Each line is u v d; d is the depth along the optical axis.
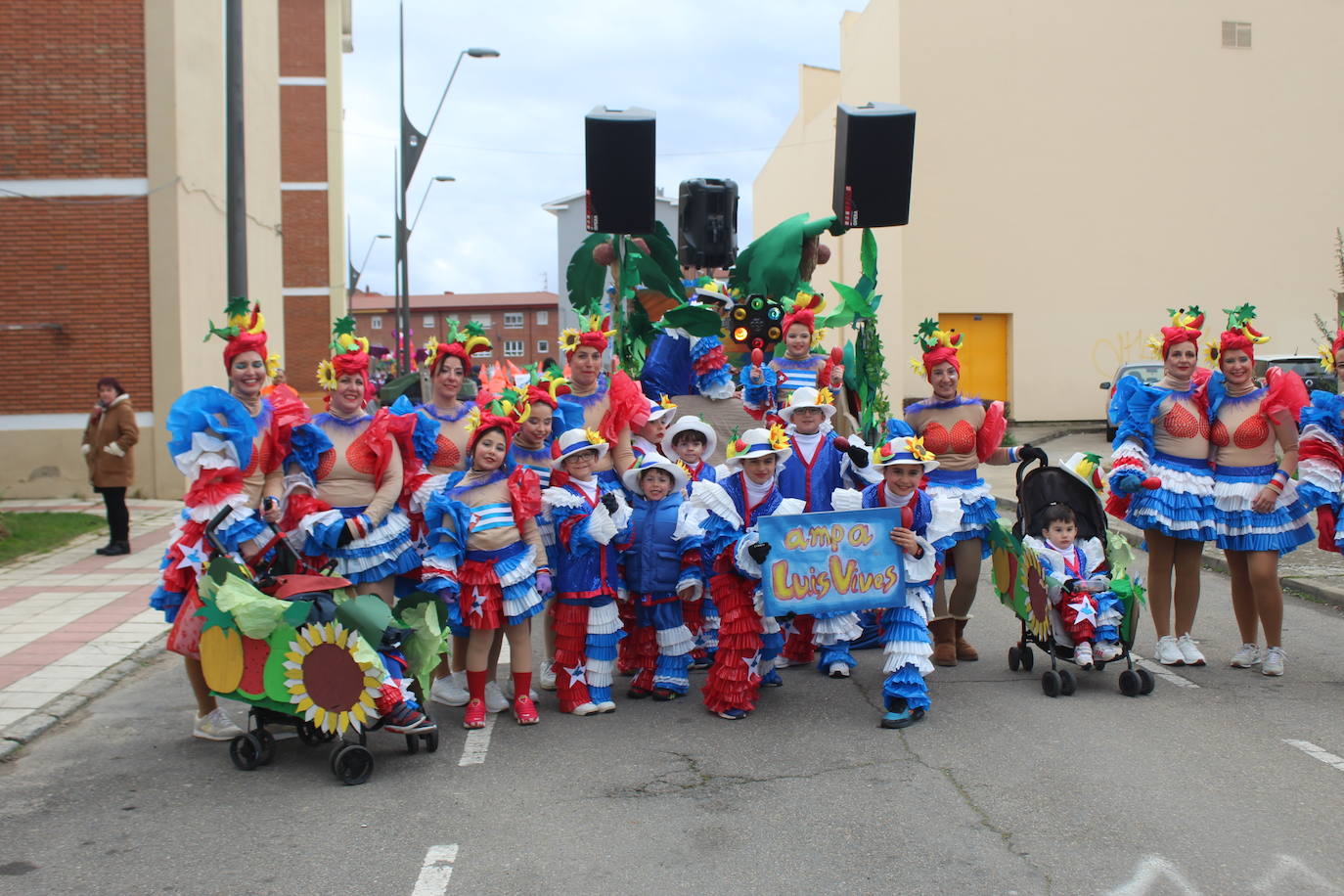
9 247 16.36
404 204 25.02
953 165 26.31
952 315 26.56
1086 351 26.81
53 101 16.39
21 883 4.46
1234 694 6.82
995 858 4.50
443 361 7.02
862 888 4.26
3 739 6.24
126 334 16.55
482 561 6.46
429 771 5.77
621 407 7.38
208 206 18.14
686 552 6.84
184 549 5.96
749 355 10.16
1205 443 7.39
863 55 29.53
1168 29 26.52
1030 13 26.25
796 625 7.95
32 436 16.45
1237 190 26.94
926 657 6.44
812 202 35.38
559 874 4.45
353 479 6.53
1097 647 6.94
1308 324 27.25
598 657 6.84
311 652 5.60
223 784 5.64
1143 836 4.67
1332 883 4.20
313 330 38.59
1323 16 26.77
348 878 4.46
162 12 16.42
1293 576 10.08
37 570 11.56
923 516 6.60
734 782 5.50
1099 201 26.67
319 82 38.62
